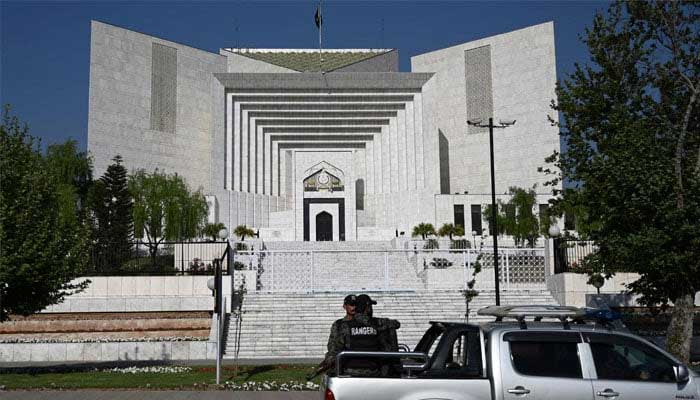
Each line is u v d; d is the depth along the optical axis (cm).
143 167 6262
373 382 838
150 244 3038
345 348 982
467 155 6888
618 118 1942
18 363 2306
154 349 2427
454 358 914
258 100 6188
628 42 2023
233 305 2891
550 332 888
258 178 6288
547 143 6438
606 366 877
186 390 1515
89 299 2758
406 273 3666
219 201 5969
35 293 1841
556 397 855
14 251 1753
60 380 1678
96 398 1406
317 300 2958
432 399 841
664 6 1983
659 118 1998
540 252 3222
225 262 3134
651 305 1955
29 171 1858
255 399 1380
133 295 2850
